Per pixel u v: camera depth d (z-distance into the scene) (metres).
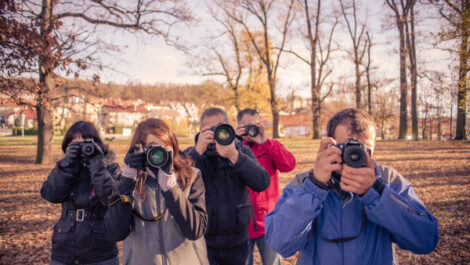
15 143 33.09
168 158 1.67
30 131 59.94
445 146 19.03
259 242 2.82
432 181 8.73
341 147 1.24
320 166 1.28
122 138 47.16
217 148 2.22
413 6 24.69
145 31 14.74
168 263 1.78
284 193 1.53
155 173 1.70
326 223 1.40
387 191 1.22
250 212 2.42
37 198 7.80
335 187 1.38
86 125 2.43
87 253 2.26
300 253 1.53
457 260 3.90
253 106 34.94
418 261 4.02
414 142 23.48
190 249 1.87
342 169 1.25
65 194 2.26
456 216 5.47
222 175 2.34
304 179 1.44
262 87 34.84
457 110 24.98
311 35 31.95
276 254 2.79
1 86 7.65
